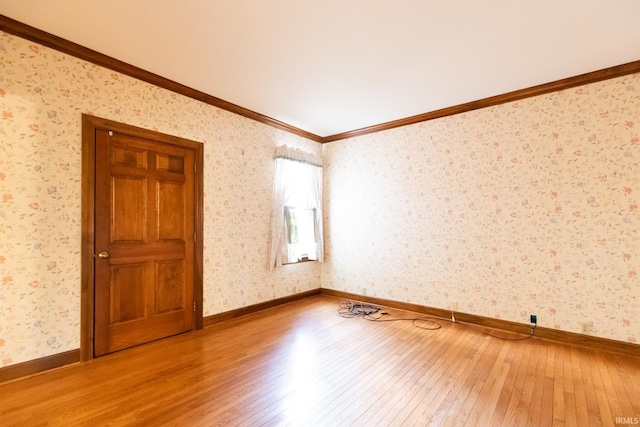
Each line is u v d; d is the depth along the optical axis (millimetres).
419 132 3982
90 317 2525
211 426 1724
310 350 2768
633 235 2660
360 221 4547
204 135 3404
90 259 2525
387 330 3293
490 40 2365
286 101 3566
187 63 2738
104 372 2324
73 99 2471
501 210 3338
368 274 4438
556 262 3012
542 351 2748
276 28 2225
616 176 2738
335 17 2098
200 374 2314
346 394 2059
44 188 2320
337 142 4844
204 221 3389
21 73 2229
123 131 2750
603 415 1833
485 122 3461
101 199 2609
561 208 2994
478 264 3482
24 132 2238
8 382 2143
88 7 1996
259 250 4012
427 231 3883
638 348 2615
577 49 2480
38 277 2285
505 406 1925
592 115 2854
